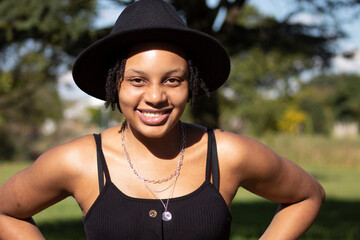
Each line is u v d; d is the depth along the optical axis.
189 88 1.92
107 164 1.94
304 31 7.00
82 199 1.94
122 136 1.98
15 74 7.93
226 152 1.99
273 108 20.11
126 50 1.84
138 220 1.82
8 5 5.69
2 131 25.14
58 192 1.99
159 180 1.91
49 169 1.93
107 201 1.85
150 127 1.82
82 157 1.94
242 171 2.00
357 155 22.50
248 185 2.11
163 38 1.79
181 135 1.99
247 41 7.13
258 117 20.86
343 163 22.67
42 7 5.67
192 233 1.84
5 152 25.97
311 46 7.01
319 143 23.33
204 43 1.84
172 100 1.81
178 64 1.81
